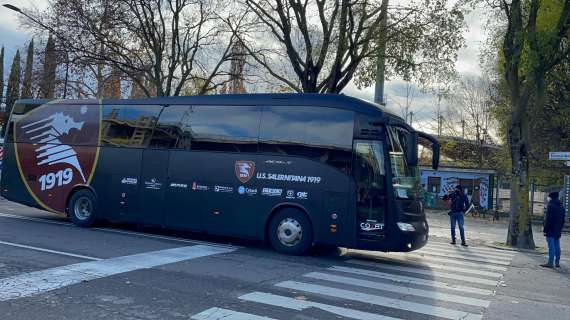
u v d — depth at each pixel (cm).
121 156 1358
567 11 1553
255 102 1190
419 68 1884
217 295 704
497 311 712
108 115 1404
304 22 1880
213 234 1323
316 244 1133
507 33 1686
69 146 1449
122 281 759
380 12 1850
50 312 593
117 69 2478
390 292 789
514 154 1678
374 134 1062
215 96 1258
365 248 1045
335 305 685
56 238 1155
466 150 4797
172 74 2419
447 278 953
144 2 2323
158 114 1323
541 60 1625
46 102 1523
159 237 1279
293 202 1107
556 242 1220
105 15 2275
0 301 628
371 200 1047
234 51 2450
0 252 941
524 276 1052
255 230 1147
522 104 1653
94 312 599
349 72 1873
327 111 1107
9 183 1538
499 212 3306
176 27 2395
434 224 2503
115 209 1352
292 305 670
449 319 652
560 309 754
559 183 3081
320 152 1097
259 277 842
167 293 702
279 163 1134
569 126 2898
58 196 1452
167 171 1280
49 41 2391
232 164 1191
